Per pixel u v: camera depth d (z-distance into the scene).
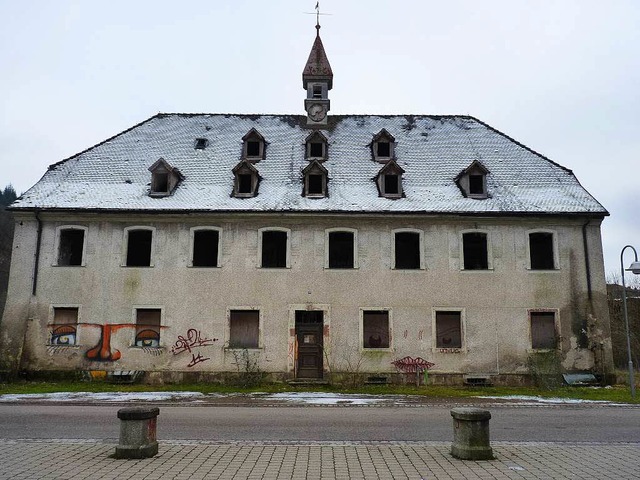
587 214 25.16
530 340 24.52
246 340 24.70
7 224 55.03
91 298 24.73
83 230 25.38
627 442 10.98
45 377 24.19
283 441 10.84
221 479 7.90
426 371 24.23
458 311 24.72
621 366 39.47
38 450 9.82
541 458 9.30
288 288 24.80
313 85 32.09
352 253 25.47
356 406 17.34
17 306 24.64
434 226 25.33
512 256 25.16
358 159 28.52
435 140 30.23
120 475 8.08
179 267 24.98
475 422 9.35
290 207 25.20
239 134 30.52
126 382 23.94
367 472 8.34
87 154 28.59
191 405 17.28
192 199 25.77
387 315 24.80
